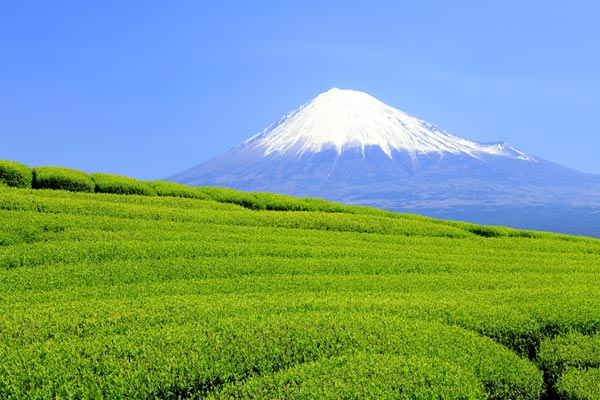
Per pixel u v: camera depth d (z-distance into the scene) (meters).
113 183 34.09
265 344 10.52
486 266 22.52
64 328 11.36
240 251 21.67
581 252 29.80
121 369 9.08
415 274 20.20
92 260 19.08
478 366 10.45
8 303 14.05
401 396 8.56
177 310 12.90
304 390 8.59
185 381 8.99
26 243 20.28
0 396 8.37
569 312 14.30
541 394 11.06
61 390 8.48
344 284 17.95
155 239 22.75
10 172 31.83
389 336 11.38
